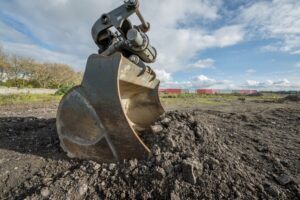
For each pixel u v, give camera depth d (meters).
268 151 2.70
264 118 5.38
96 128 2.22
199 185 1.72
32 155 2.46
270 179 1.98
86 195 1.79
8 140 2.97
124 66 2.29
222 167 1.89
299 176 2.06
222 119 5.05
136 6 2.45
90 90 2.22
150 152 2.04
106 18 2.62
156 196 1.73
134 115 3.23
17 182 2.01
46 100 13.63
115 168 2.01
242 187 1.74
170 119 2.91
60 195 1.76
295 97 16.14
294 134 3.70
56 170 2.16
